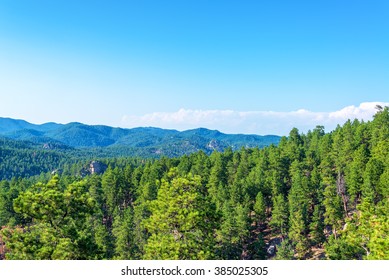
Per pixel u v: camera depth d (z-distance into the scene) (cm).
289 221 7206
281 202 7494
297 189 7631
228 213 6688
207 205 2712
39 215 2247
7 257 2130
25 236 2214
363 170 7738
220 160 10644
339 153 9538
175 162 12756
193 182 2725
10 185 12888
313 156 10319
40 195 2264
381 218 2378
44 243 2273
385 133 8675
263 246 6681
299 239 6719
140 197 9338
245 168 10575
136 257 6406
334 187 7069
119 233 6931
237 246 6450
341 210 6812
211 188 9225
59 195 2284
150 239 2633
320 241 6794
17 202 2244
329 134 12625
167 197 2723
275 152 10775
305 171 9706
